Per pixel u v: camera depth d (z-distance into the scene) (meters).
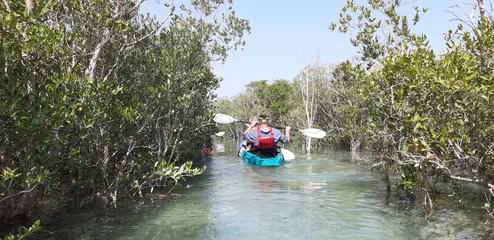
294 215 5.06
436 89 4.32
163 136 6.85
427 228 4.36
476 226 4.37
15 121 3.33
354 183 7.55
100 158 5.39
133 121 5.15
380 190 6.73
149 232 4.28
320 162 11.62
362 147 16.64
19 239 3.14
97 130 5.08
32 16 3.71
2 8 3.67
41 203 5.23
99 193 5.67
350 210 5.32
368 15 6.63
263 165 10.77
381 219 4.82
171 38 6.85
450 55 4.64
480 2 5.21
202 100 7.73
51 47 4.12
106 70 5.77
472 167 4.86
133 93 5.92
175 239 4.05
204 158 13.09
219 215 5.05
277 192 6.67
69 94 4.16
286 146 20.88
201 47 7.27
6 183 3.82
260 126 11.16
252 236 4.18
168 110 6.54
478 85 4.36
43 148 3.68
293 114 21.22
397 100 4.93
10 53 3.31
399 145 5.31
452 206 5.33
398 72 4.80
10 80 3.23
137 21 6.27
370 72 5.91
